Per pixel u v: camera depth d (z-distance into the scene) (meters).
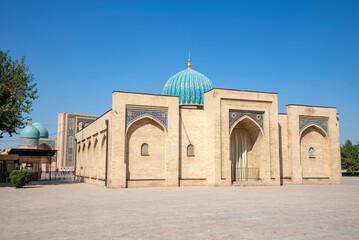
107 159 16.03
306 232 5.26
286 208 8.10
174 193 12.43
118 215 6.97
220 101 17.08
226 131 17.02
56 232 5.30
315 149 19.84
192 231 5.32
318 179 19.50
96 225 5.86
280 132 19.03
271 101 18.28
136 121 16.28
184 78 21.31
